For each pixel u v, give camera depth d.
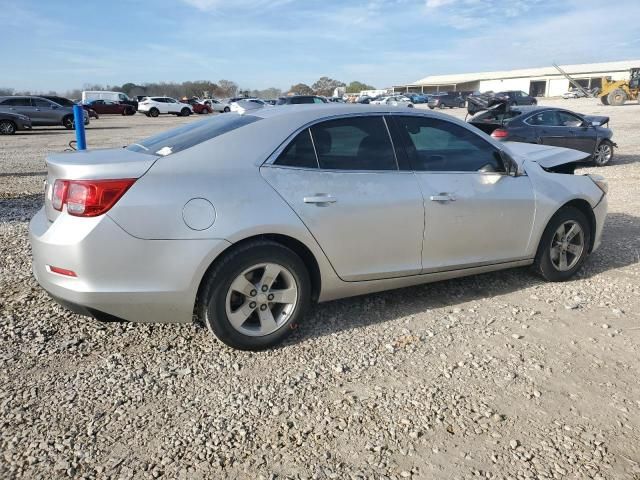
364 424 2.79
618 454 2.56
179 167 3.24
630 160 13.70
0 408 2.86
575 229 4.76
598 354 3.52
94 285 3.07
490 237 4.29
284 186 3.45
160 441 2.64
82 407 2.89
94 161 3.22
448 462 2.51
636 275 5.01
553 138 12.35
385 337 3.76
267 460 2.52
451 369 3.33
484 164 4.33
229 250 3.30
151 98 43.53
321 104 3.98
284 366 3.36
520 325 3.95
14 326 3.81
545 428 2.76
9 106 26.28
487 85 100.75
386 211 3.76
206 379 3.20
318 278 3.67
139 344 3.62
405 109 4.08
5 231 6.43
